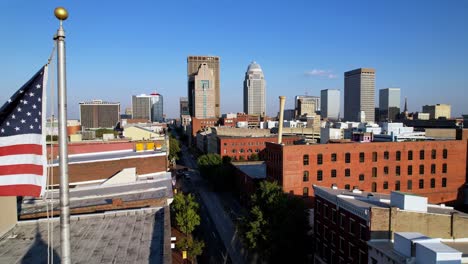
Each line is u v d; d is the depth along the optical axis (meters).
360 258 35.38
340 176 65.25
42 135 14.27
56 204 35.38
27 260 19.44
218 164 104.81
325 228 44.72
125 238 22.59
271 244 42.00
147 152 60.59
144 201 33.56
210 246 55.84
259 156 132.62
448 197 71.25
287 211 43.50
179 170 133.25
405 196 32.84
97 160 50.78
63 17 10.42
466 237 32.19
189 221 49.62
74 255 19.80
